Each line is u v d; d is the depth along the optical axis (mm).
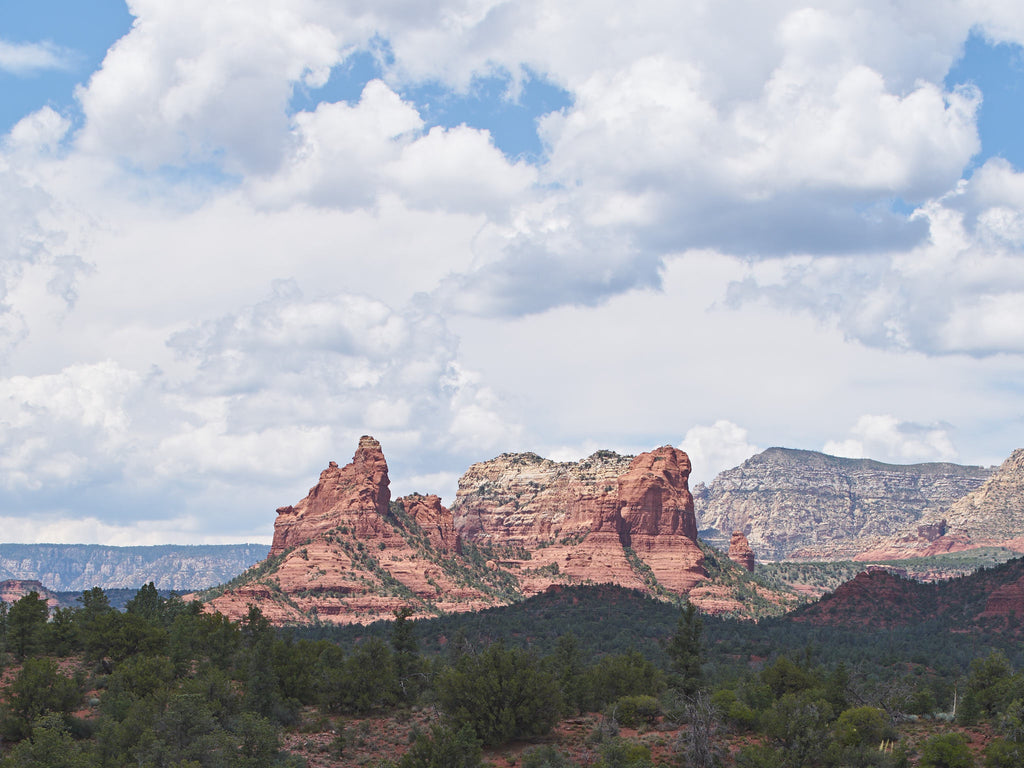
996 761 141750
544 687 164625
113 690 161125
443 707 169250
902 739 160625
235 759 141125
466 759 140125
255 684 167875
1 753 142500
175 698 146000
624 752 146000
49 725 140250
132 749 137375
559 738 163500
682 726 168375
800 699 166875
